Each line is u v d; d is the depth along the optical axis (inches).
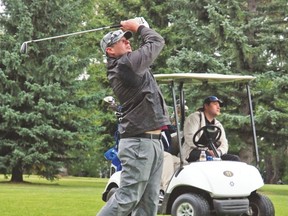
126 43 426.9
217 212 665.6
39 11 1867.6
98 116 2017.7
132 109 410.9
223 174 673.0
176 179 684.1
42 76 1861.5
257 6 1625.2
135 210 424.2
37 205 899.4
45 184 1836.9
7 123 1787.6
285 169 3467.0
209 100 746.2
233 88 1562.5
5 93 1849.2
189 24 1585.9
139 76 409.4
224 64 1574.8
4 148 1850.4
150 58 407.5
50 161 1844.2
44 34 1875.0
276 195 1444.4
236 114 1577.3
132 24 425.7
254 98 1577.3
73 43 1987.0
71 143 1893.5
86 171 3523.6
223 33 1517.0
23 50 621.0
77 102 1911.9
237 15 1573.6
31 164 1812.3
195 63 1528.1
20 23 1835.6
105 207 411.2
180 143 690.8
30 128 1827.0
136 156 408.5
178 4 1641.2
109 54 426.0
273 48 1569.9
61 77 1862.7
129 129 410.0
